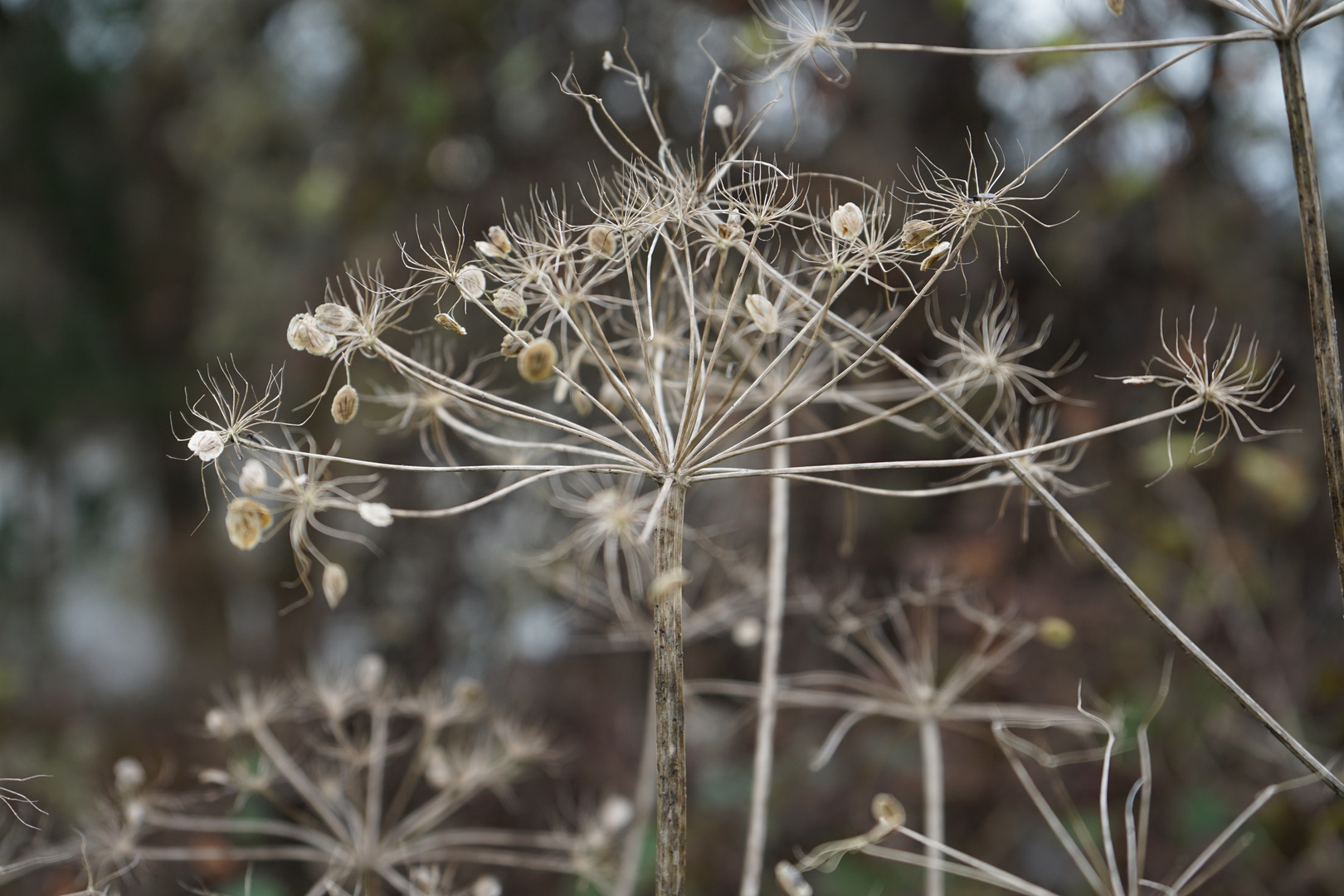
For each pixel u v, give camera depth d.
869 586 3.81
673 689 1.03
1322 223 1.06
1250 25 3.35
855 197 3.56
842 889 3.45
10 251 7.47
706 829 3.72
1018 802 3.49
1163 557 3.43
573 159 4.17
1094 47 1.09
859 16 3.72
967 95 3.76
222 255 5.92
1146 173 3.50
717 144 3.56
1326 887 2.73
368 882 1.76
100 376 7.72
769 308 1.12
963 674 1.88
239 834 2.75
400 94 4.55
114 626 7.59
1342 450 1.06
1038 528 3.64
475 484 4.18
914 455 3.89
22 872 1.65
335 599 1.07
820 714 3.97
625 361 1.58
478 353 3.64
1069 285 3.70
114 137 7.56
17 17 7.53
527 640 4.15
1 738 3.87
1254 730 3.17
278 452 1.07
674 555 1.06
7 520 7.29
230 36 5.84
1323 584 3.49
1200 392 1.10
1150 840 3.28
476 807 3.66
